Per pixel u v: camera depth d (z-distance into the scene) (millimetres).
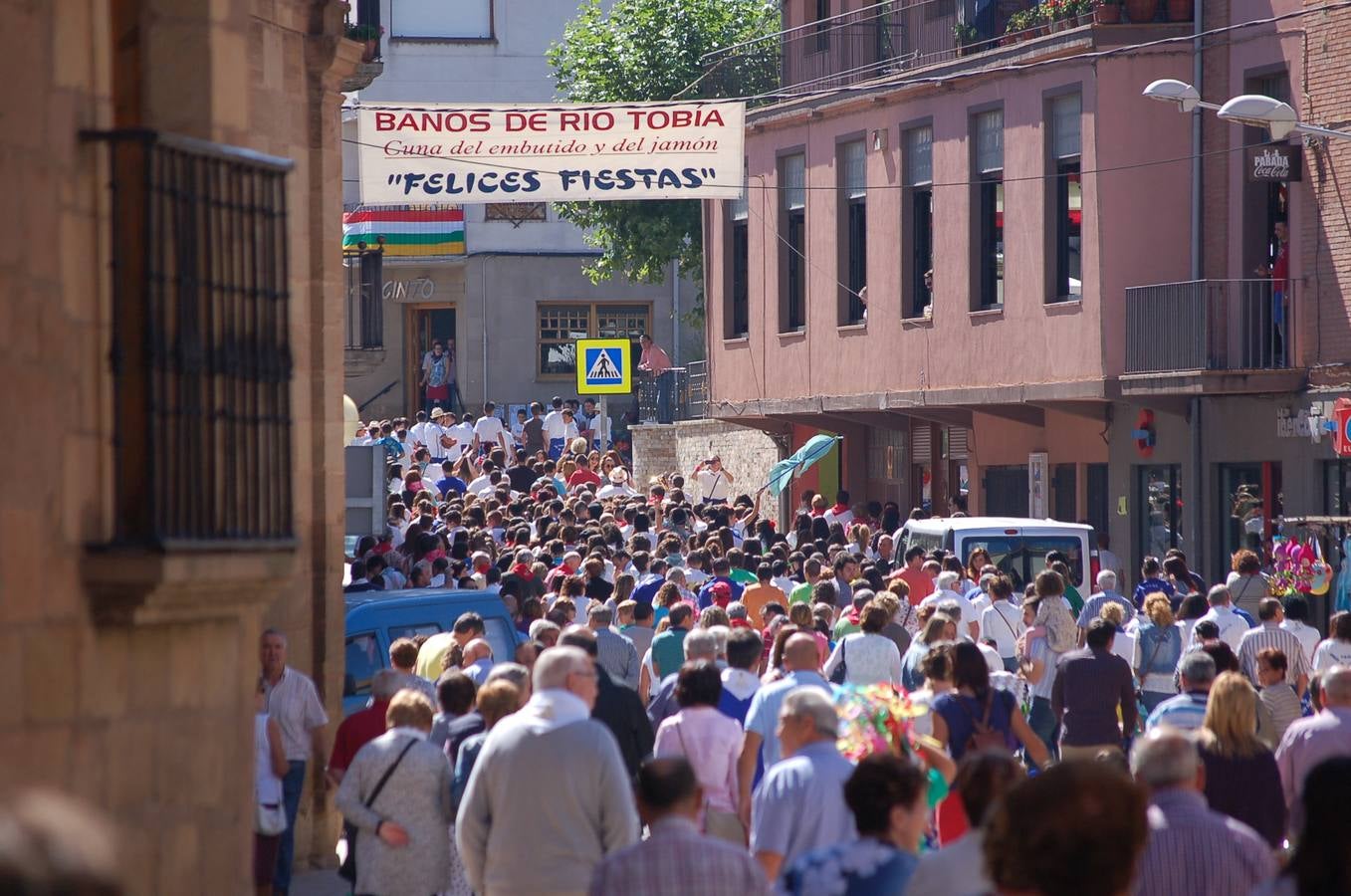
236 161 11445
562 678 12945
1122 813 6879
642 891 10141
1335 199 37500
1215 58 40344
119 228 10914
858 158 50250
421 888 15078
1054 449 45281
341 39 22516
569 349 80250
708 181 35312
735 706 18453
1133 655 26188
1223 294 39344
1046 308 42938
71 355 10656
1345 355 37219
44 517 10375
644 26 68312
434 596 24078
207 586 11023
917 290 48312
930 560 32219
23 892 3699
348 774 15242
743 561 32156
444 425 61812
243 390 11508
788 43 54375
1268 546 38750
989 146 45281
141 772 11023
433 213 79688
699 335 81375
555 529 37438
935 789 14516
